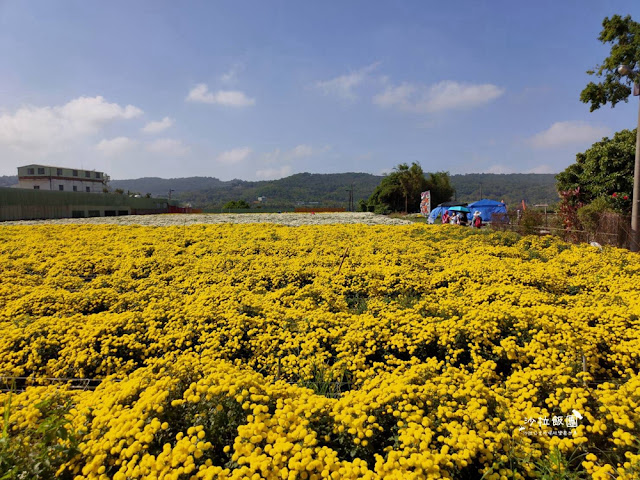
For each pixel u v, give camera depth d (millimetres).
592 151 17375
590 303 5902
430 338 4523
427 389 3145
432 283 7824
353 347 4598
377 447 2818
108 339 4754
